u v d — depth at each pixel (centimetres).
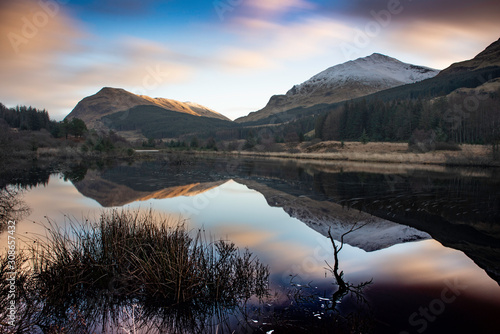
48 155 4328
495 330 414
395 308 474
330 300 498
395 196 1606
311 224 1026
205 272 546
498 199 1505
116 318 456
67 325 436
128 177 2345
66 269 527
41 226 930
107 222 696
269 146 7594
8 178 2188
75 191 1681
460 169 3177
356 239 860
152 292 509
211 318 455
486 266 663
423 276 601
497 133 4709
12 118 8312
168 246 592
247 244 791
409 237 887
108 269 540
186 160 4241
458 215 1177
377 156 4722
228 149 7662
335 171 3006
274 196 1600
